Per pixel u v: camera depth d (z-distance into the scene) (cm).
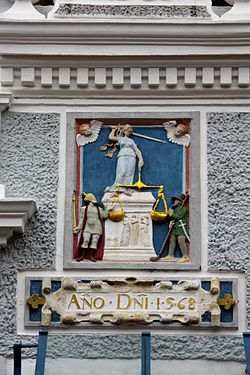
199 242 1720
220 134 1758
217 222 1727
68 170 1747
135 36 1772
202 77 1772
